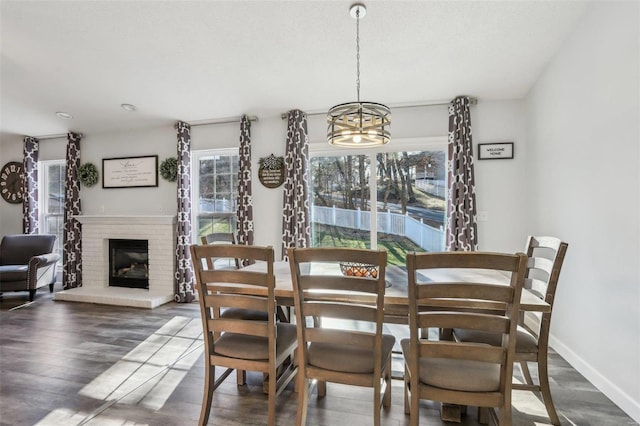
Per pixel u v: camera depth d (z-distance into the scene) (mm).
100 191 4723
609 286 1962
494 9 2170
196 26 2367
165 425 1748
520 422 1746
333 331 1508
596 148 2088
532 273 2969
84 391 2080
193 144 4344
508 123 3393
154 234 4309
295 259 1483
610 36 1933
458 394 1358
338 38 2488
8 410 1876
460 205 3328
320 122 3896
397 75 3002
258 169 4039
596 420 1760
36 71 3041
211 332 1735
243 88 3311
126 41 2561
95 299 4074
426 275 2176
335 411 1870
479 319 1306
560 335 2582
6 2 2125
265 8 2180
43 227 5090
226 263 4176
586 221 2207
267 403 1953
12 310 3795
